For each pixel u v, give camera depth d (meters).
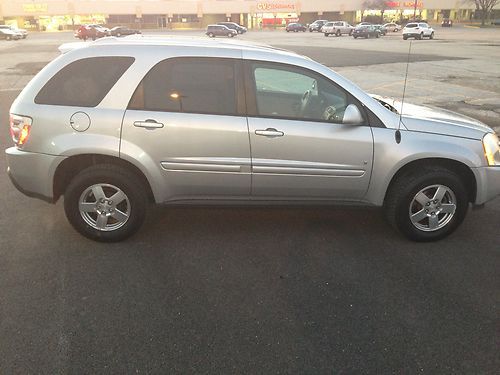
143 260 3.85
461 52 28.30
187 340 2.88
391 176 4.05
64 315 3.10
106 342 2.84
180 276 3.62
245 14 91.12
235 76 3.92
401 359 2.74
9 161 4.02
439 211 4.20
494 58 24.14
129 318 3.08
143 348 2.80
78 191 3.96
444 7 91.75
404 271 3.75
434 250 4.12
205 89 3.91
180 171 3.93
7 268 3.68
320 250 4.08
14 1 83.06
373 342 2.89
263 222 4.63
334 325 3.05
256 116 3.92
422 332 2.99
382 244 4.21
